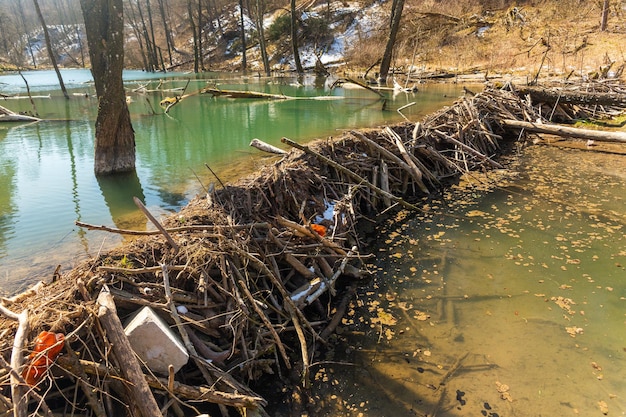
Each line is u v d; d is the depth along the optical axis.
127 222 5.95
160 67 47.47
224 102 18.44
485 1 31.22
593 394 3.39
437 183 8.48
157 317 3.20
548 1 27.84
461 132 9.81
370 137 8.05
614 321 4.30
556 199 7.54
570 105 13.66
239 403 3.03
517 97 12.93
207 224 4.38
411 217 6.96
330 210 5.99
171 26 52.94
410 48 29.86
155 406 2.63
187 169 8.38
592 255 5.60
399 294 4.83
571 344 3.97
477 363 3.74
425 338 4.08
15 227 5.81
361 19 36.22
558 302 4.62
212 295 3.69
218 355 3.35
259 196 5.36
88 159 9.34
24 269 4.70
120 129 8.02
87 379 2.78
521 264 5.42
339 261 5.07
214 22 48.50
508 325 4.25
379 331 4.21
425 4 33.97
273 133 11.40
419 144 8.71
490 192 7.99
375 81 24.77
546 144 11.38
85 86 25.66
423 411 3.25
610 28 23.02
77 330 2.87
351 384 3.54
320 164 6.63
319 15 38.00
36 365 2.62
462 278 5.14
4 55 52.16
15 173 8.34
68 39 60.22
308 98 18.36
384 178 7.38
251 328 3.72
